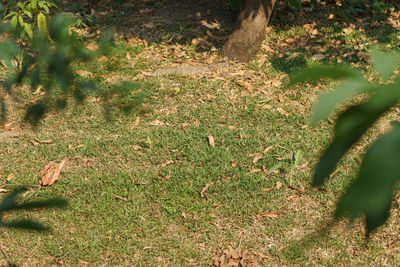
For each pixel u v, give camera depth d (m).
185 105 5.59
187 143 4.89
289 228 3.87
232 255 3.61
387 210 0.48
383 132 0.51
